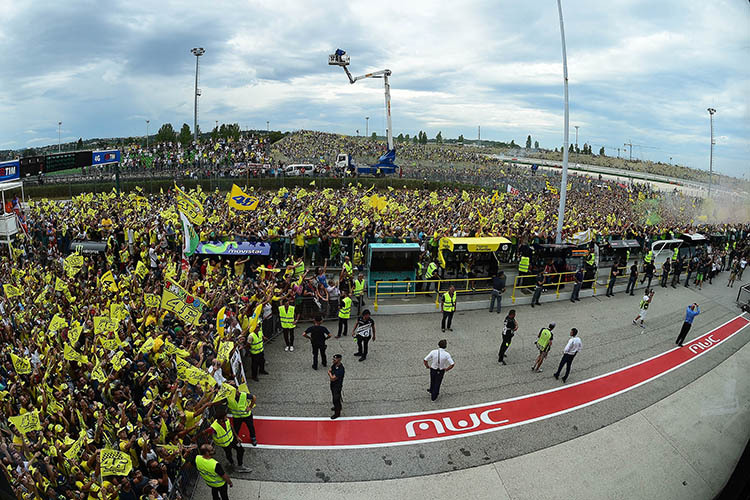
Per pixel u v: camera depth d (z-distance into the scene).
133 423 10.08
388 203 33.16
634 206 45.91
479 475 10.69
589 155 126.25
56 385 10.55
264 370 14.43
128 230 24.36
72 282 16.70
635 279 24.38
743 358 16.92
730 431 11.05
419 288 21.89
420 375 14.84
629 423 12.84
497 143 176.25
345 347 16.53
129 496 8.08
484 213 34.84
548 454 11.48
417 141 140.75
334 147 82.44
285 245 24.11
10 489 3.47
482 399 13.68
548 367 15.85
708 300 24.12
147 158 54.38
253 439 11.14
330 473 10.52
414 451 11.36
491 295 20.97
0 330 12.93
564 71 23.58
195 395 11.28
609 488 10.41
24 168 35.28
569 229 29.00
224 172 53.81
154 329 13.74
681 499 9.97
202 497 9.73
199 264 21.03
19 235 24.92
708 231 31.97
